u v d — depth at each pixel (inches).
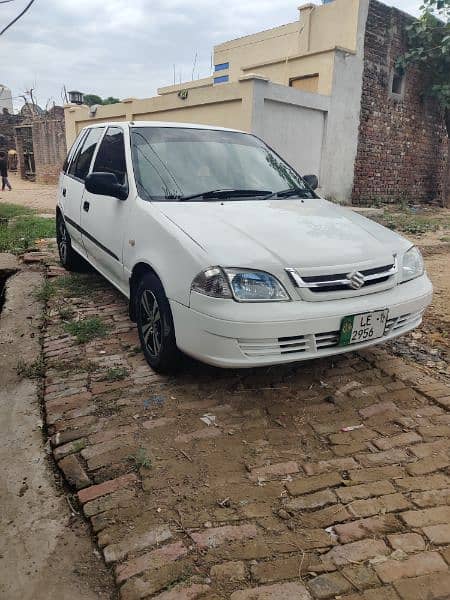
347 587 73.7
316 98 433.1
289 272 112.1
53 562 80.1
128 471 98.7
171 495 92.2
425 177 590.6
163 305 126.3
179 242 120.5
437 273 255.1
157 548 80.6
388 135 523.2
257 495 92.4
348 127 477.4
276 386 131.7
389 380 136.9
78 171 214.7
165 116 478.6
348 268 117.6
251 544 81.3
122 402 123.1
